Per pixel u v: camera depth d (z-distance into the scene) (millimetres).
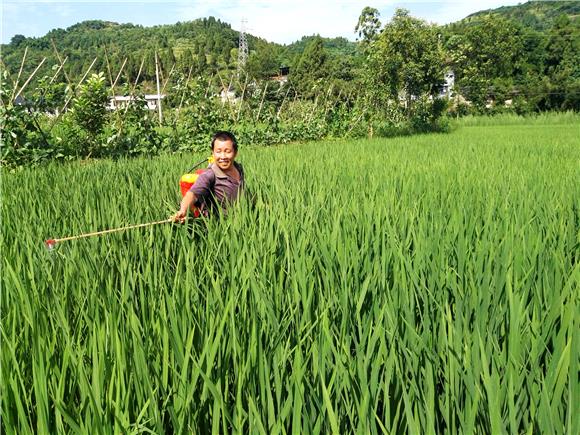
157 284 3098
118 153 12508
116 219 4445
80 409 1952
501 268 3113
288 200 5383
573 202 5254
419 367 2203
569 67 69000
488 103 63469
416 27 27234
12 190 6527
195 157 10961
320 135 20500
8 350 2209
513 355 2021
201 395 2047
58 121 12359
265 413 1998
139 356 2113
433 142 16984
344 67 68000
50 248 3605
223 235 4012
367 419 1896
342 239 3939
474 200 5555
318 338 2438
